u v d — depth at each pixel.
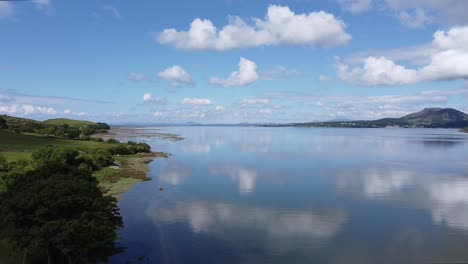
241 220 48.94
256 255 37.59
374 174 87.06
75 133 159.88
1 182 46.16
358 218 50.16
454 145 183.75
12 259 33.38
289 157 123.81
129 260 35.91
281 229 45.44
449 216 51.31
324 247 40.06
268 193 65.06
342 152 144.25
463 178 81.81
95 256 35.56
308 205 56.78
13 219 28.69
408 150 154.88
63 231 28.36
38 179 35.59
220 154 133.25
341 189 69.00
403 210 54.25
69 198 30.34
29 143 117.94
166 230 44.66
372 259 37.12
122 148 123.19
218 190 67.25
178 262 35.75
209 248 39.31
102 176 74.75
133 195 62.25
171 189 67.69
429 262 36.66
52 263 32.53
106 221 31.00
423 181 77.94
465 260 37.16
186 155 128.75
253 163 106.62
